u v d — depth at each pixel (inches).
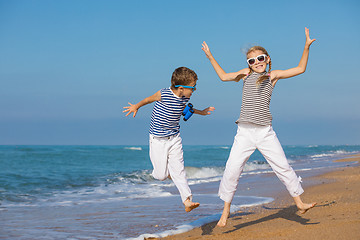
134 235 160.2
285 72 146.0
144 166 748.0
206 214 206.2
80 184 400.2
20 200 283.1
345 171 440.8
